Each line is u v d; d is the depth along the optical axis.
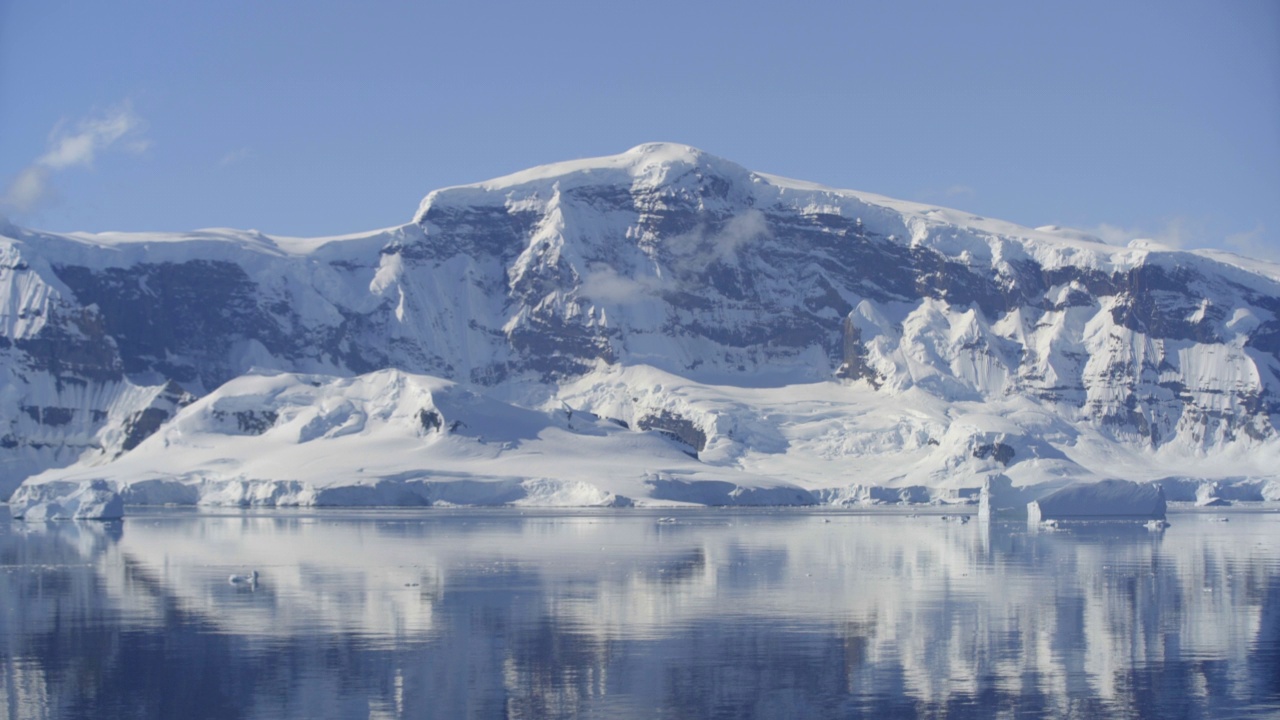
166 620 118.12
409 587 141.12
